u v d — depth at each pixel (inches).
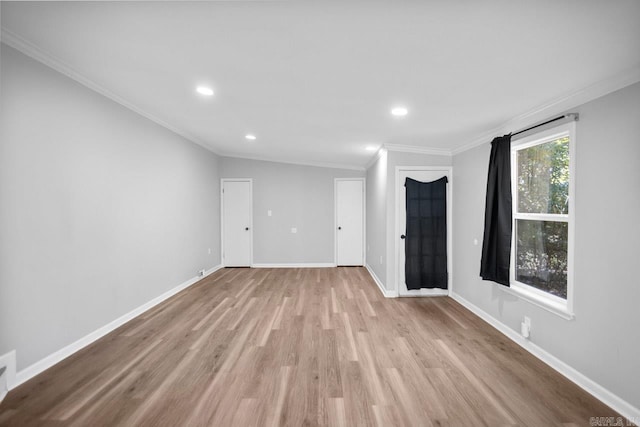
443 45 64.2
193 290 170.6
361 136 147.6
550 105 90.5
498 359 93.0
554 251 94.8
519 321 103.8
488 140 125.9
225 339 106.1
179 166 163.8
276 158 235.1
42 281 83.8
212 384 78.6
